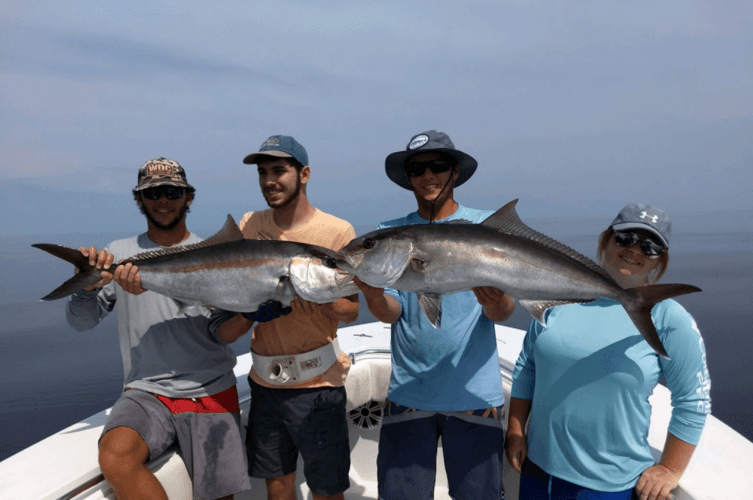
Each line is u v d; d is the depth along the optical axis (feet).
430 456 7.43
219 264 7.04
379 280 6.07
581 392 5.87
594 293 5.65
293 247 6.97
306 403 7.95
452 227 6.05
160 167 7.68
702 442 7.02
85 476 6.28
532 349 6.98
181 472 7.23
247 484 7.76
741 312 254.88
